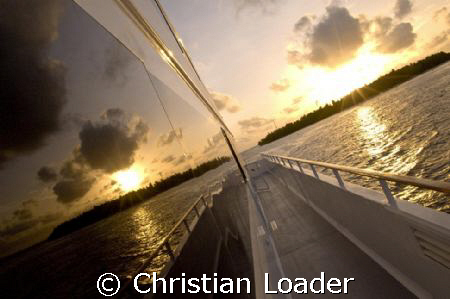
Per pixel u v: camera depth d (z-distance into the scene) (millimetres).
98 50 917
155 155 1063
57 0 765
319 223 5879
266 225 4969
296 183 8242
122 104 952
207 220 1534
